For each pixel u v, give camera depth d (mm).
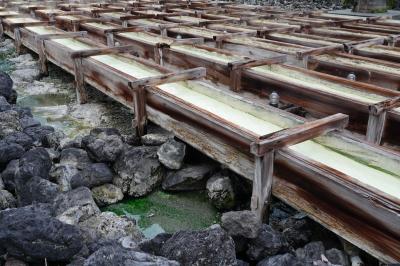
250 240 3824
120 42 11016
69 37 10719
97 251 3164
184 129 5609
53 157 5773
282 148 4273
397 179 4234
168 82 6590
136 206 5223
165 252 3473
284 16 15227
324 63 8320
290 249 3926
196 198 5395
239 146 4680
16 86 9898
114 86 7168
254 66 7852
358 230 3646
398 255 3369
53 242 3389
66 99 9047
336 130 4777
